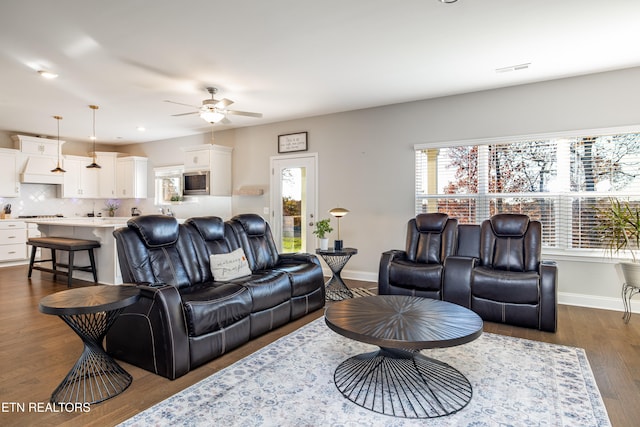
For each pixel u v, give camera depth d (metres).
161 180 8.18
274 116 6.04
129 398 2.20
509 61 3.74
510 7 2.71
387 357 2.49
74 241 5.33
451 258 3.95
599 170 4.14
